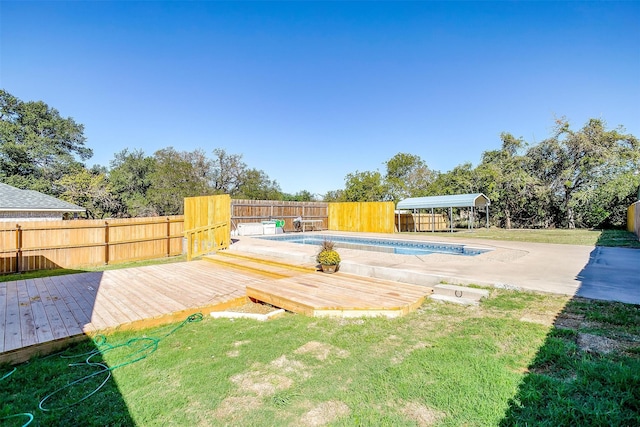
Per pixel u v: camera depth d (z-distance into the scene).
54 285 6.33
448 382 2.48
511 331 3.46
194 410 2.32
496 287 5.08
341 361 2.99
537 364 2.73
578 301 4.32
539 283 5.11
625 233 15.93
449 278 5.43
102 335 3.96
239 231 15.30
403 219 21.67
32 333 3.82
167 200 23.72
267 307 5.38
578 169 20.69
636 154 19.00
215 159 28.05
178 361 3.19
